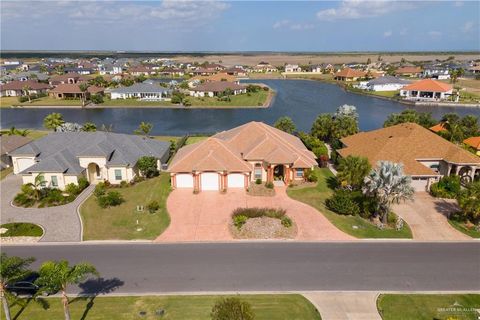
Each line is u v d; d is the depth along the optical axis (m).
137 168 53.75
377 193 40.75
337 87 174.75
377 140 56.25
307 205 44.59
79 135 57.56
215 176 48.50
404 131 56.12
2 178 53.66
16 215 41.84
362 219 41.34
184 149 57.06
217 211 42.91
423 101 128.88
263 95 142.00
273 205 44.53
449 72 197.38
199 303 27.64
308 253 34.47
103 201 43.84
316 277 30.92
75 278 23.42
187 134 82.44
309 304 27.61
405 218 41.69
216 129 91.69
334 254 34.31
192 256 33.94
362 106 125.19
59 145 55.78
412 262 33.25
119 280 30.45
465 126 65.75
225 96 134.75
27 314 26.44
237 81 171.38
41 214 42.12
